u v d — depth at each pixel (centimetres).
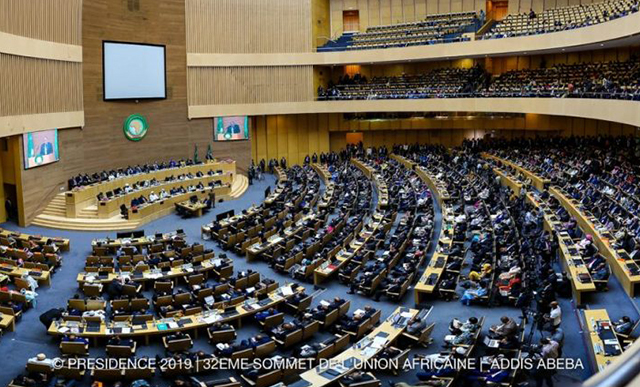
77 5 3509
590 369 1432
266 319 1791
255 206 3422
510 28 4272
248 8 4566
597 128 4466
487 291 1933
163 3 4128
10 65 2895
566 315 1791
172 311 1869
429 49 4428
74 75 3531
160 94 4175
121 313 1855
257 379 1436
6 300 2016
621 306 1792
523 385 1331
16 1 2923
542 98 3759
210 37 4441
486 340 1529
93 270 2247
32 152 3148
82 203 3300
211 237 2958
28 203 3152
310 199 3488
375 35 4941
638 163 3105
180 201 3616
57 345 1791
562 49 3866
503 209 2856
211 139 4544
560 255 2244
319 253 2406
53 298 2164
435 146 4869
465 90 4438
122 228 3173
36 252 2448
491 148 4488
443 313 1894
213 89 4494
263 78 4688
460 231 2509
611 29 3112
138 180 3722
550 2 4697
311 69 4800
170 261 2328
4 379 1584
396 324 1650
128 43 3922
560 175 3278
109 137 3869
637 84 3192
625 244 2088
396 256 2288
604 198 2675
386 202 3262
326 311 1831
